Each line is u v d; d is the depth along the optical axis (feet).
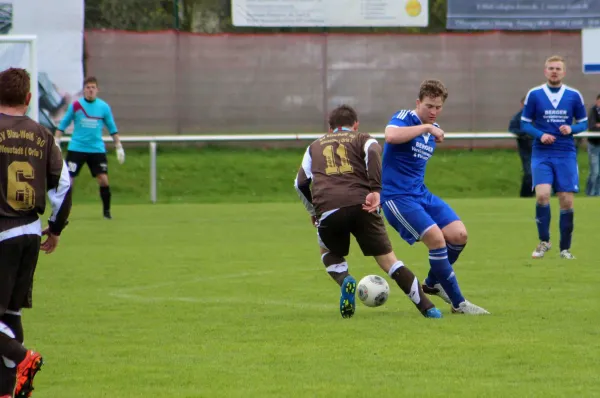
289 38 249.55
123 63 243.81
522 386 54.60
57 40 232.94
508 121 253.44
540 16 251.60
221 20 255.09
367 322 75.77
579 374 57.47
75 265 113.91
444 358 62.08
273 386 55.21
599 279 99.45
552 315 77.92
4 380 52.21
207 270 109.19
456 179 235.40
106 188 174.50
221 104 248.52
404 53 251.39
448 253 80.94
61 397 53.57
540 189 116.47
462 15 251.60
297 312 81.51
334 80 250.16
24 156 53.26
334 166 77.20
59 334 72.23
